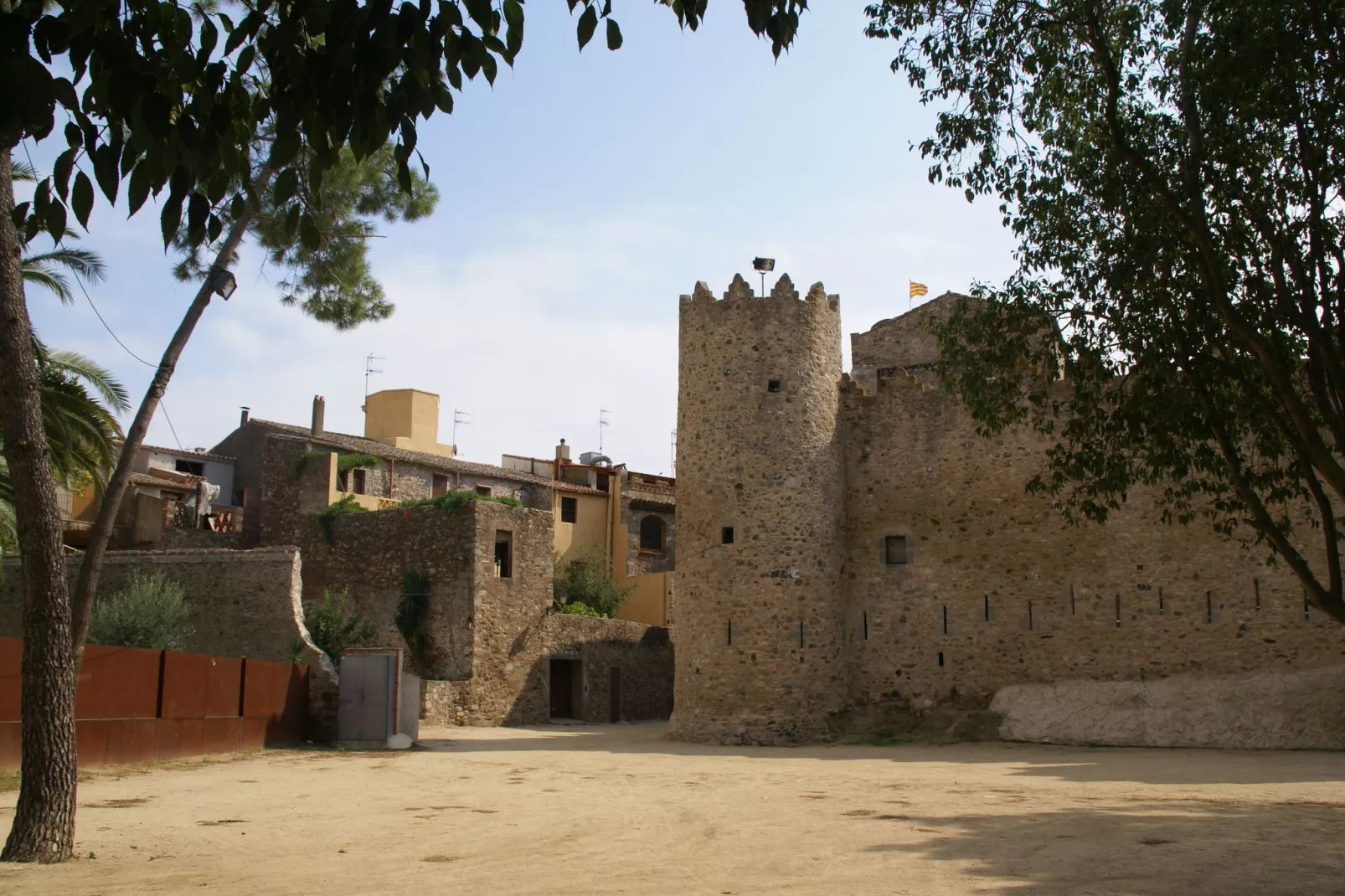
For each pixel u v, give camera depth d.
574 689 44.00
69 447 25.48
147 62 6.86
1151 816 14.54
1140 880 10.34
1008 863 11.20
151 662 22.89
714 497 31.19
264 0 6.94
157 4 7.29
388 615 41.75
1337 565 12.04
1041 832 13.27
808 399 31.70
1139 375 13.77
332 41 6.91
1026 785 19.02
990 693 30.92
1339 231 12.58
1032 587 31.11
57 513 12.16
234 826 14.15
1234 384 13.79
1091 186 14.02
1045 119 14.40
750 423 31.30
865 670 32.06
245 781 19.66
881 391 33.62
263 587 33.19
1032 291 14.38
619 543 56.94
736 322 31.95
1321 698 26.80
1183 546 29.92
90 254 23.88
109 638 29.53
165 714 23.17
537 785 19.28
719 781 19.91
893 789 18.47
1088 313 14.05
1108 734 28.11
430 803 16.70
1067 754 25.81
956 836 13.02
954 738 29.41
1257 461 21.55
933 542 32.22
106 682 21.55
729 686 30.06
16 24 6.05
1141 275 13.53
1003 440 32.03
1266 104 12.59
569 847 12.47
